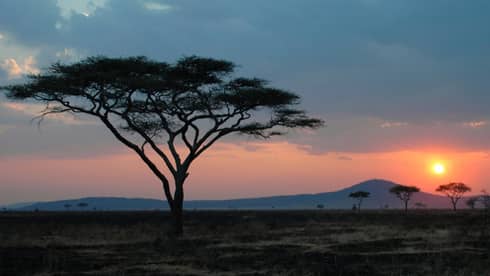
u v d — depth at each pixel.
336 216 68.00
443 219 49.91
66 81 32.28
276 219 57.69
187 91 35.00
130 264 18.98
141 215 80.38
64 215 81.31
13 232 32.44
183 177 33.22
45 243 26.25
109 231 33.38
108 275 16.47
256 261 19.33
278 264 18.61
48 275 16.83
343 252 21.67
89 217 70.12
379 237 27.86
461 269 16.72
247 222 45.25
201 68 34.19
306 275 16.33
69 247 24.88
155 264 18.84
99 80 32.34
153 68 34.19
